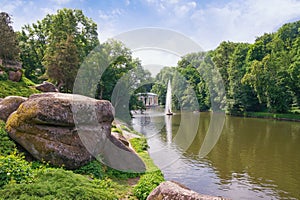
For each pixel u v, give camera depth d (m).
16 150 6.11
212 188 7.62
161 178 6.80
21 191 4.08
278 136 16.38
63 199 4.09
